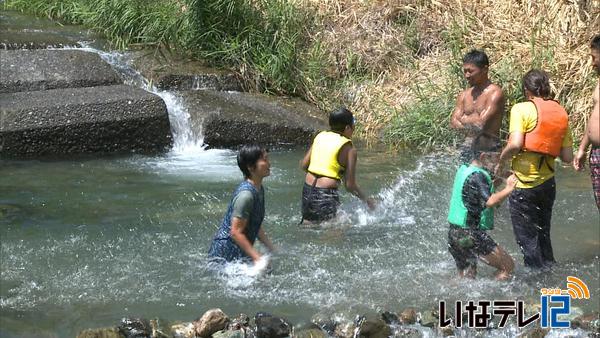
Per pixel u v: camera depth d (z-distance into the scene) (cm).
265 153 630
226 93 1105
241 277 630
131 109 977
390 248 700
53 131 940
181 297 603
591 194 838
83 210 778
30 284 619
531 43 1077
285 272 646
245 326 553
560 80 1027
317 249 693
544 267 653
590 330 564
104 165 924
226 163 952
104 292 608
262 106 1083
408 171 923
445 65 1119
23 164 912
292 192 846
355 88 1134
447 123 1019
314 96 1134
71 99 975
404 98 1098
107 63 1091
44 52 1082
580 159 657
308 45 1183
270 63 1138
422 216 779
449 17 1180
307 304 596
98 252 680
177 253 680
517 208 645
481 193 615
